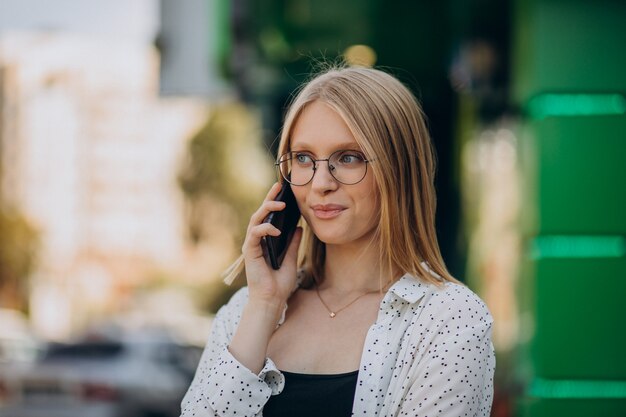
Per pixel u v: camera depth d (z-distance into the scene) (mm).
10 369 10711
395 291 2174
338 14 7059
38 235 33625
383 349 2137
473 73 7262
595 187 4836
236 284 11164
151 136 64500
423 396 2066
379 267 2289
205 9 7203
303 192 2268
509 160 6375
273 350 2260
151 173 65062
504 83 7219
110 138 63094
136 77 63500
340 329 2227
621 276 4801
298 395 2141
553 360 4797
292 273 2291
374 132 2180
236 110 35500
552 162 4859
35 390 10484
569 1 4891
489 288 6742
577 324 4805
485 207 7141
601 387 4793
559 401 4785
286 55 7352
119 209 64250
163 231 64562
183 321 23562
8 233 32938
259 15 7094
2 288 32312
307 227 2416
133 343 12273
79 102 57969
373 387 2107
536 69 4910
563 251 4852
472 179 7641
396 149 2207
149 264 60250
